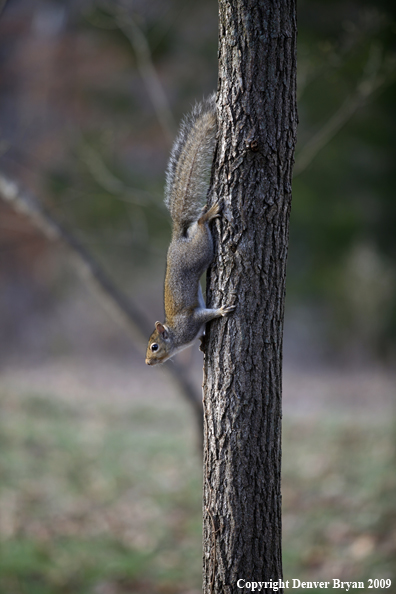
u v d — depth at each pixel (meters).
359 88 11.27
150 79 11.70
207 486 5.26
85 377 24.62
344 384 23.69
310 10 19.28
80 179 18.50
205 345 5.41
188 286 6.51
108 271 28.59
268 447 5.13
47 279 30.42
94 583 9.27
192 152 6.07
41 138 22.77
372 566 9.12
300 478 13.30
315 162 22.50
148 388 23.12
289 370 27.25
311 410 19.66
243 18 4.85
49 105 25.64
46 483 12.90
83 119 24.83
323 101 20.08
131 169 22.27
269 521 5.14
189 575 9.69
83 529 11.18
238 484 5.07
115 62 24.89
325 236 24.98
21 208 10.33
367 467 12.89
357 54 15.48
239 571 5.07
